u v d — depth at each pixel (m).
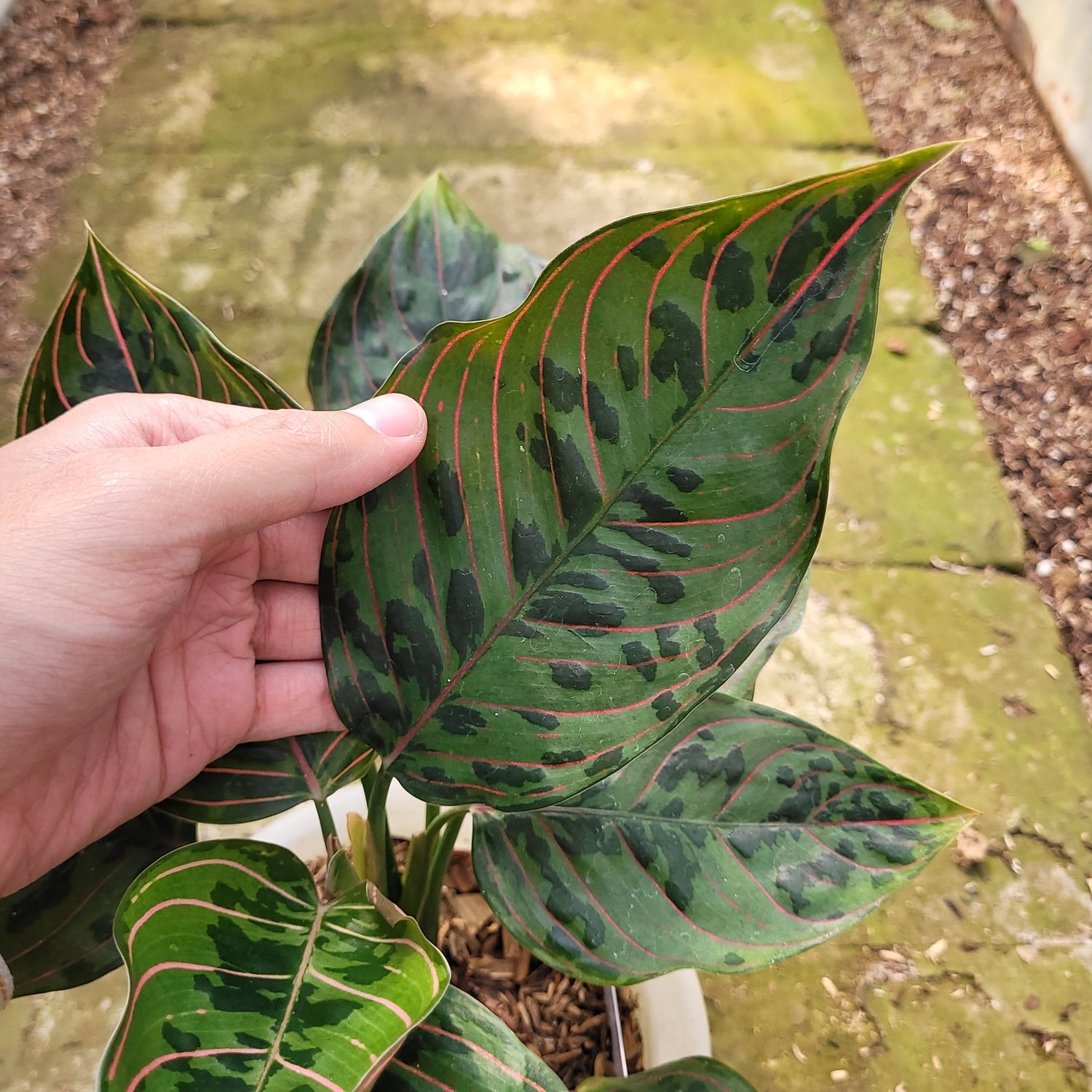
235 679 0.26
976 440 0.57
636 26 0.81
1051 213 0.67
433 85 0.76
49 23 0.79
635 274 0.19
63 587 0.22
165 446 0.23
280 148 0.71
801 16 0.82
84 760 0.25
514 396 0.20
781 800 0.24
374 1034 0.19
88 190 0.68
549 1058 0.32
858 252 0.18
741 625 0.20
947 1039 0.40
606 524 0.20
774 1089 0.39
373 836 0.27
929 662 0.50
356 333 0.28
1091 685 0.49
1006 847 0.44
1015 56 0.77
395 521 0.22
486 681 0.22
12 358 0.59
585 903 0.24
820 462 0.19
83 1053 0.38
